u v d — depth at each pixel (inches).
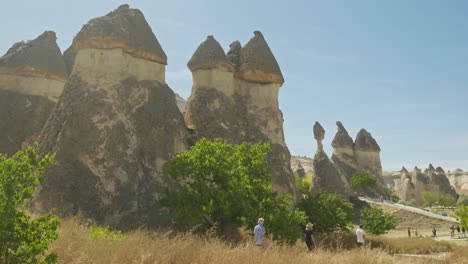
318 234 950.4
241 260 282.0
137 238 321.1
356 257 358.0
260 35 1363.2
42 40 1252.5
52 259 205.3
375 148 2544.3
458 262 470.0
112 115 869.8
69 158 804.0
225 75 1214.9
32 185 201.9
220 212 621.9
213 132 1112.8
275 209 655.8
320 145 1935.3
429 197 2664.9
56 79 1223.5
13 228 189.6
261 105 1286.9
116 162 821.2
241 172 647.1
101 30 949.2
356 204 1765.5
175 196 656.4
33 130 1114.7
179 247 288.5
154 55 1026.1
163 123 951.0
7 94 1138.7
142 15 1076.5
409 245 857.5
